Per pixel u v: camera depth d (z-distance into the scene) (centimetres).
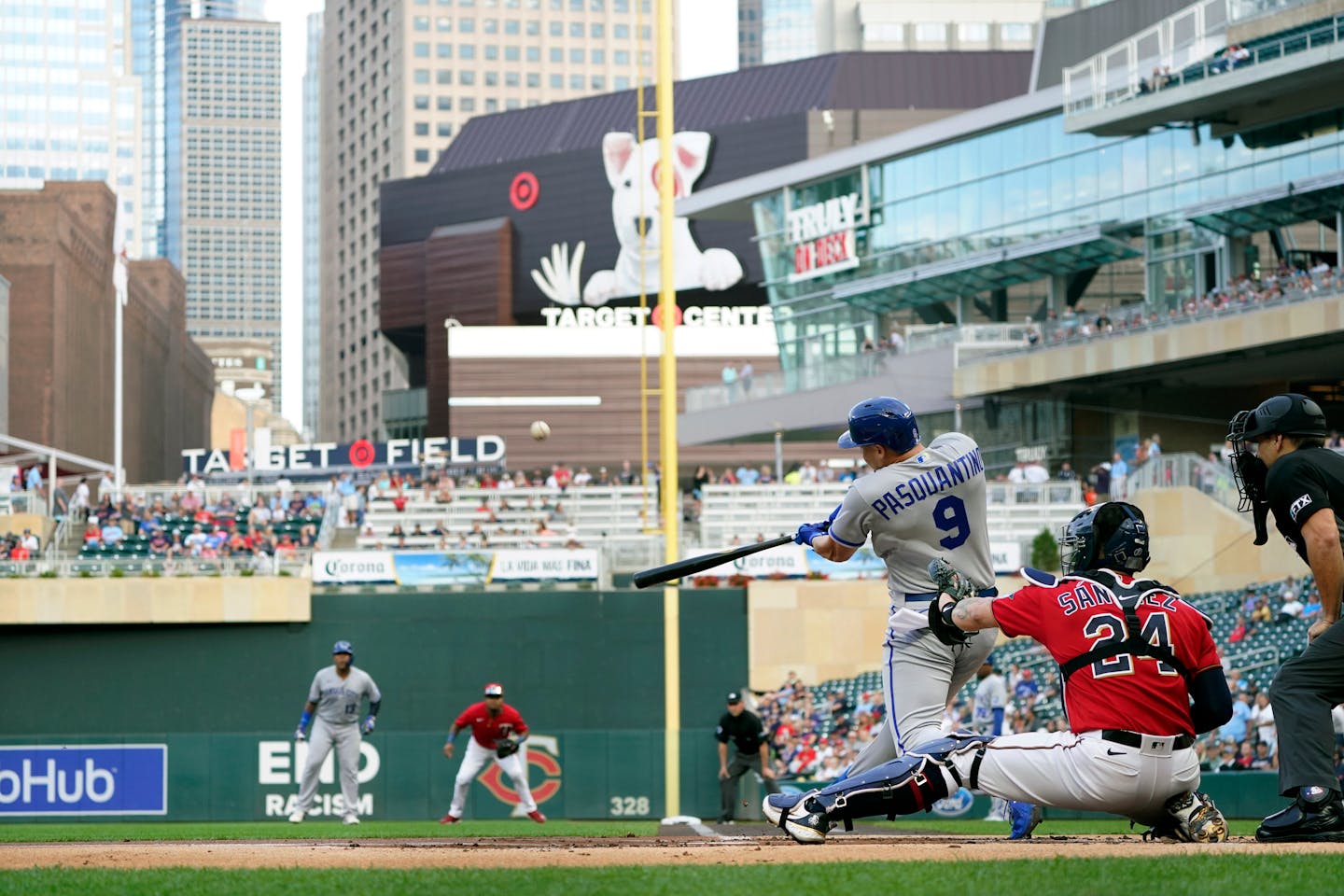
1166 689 1176
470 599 5388
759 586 5422
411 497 7094
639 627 5391
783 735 4862
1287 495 1243
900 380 8550
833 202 9731
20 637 5431
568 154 17475
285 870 1151
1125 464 6419
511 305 17600
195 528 6894
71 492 9012
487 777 4784
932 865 1069
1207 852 1114
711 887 980
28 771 4806
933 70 17062
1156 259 7781
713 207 10662
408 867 1174
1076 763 1185
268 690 5388
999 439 8275
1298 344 6681
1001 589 5594
